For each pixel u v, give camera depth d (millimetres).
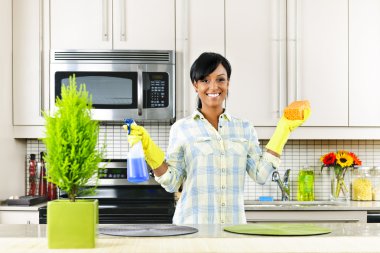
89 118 1251
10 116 3570
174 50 3615
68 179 1229
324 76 3660
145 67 3568
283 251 1306
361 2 3682
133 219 3299
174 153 2348
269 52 3646
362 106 3668
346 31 3674
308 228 1673
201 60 2309
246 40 3645
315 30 3662
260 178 2299
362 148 4059
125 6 3619
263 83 3641
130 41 3617
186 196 2346
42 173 3793
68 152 1220
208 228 1698
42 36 3598
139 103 3555
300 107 1946
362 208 3350
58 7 3604
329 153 3828
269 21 3652
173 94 3584
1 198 3418
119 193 3670
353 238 1439
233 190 2342
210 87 2311
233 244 1366
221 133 2369
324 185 4023
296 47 3643
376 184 3949
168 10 3631
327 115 3654
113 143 3973
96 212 1309
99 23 3605
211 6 3641
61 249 1270
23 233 1560
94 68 3561
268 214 3352
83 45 3605
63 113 1229
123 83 3570
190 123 2387
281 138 2043
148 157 1777
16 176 3732
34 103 3590
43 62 3592
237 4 3648
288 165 4031
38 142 3969
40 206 3350
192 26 3637
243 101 3635
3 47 3436
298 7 3646
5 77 3473
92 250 1268
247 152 2383
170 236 1504
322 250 1312
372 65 3678
